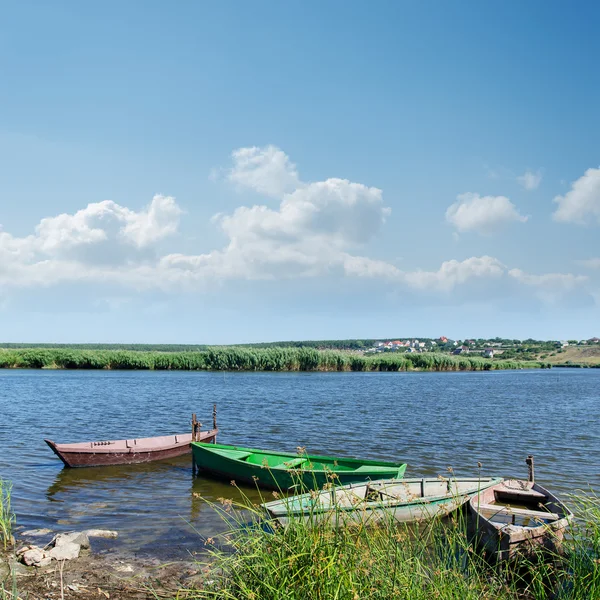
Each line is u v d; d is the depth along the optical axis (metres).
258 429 29.16
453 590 6.65
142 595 9.02
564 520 10.45
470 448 24.30
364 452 23.11
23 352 92.56
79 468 19.61
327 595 5.88
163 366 92.19
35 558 10.36
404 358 113.19
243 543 7.50
